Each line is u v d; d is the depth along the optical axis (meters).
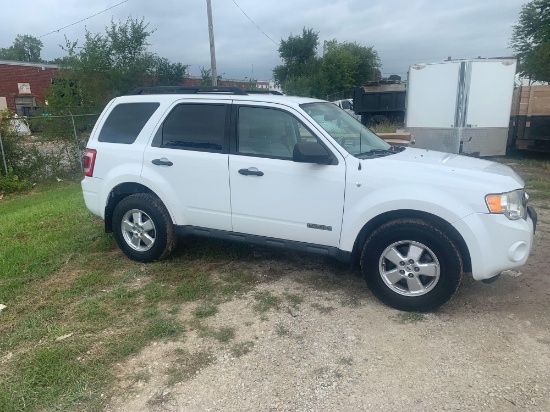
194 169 4.69
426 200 3.75
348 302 4.19
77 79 16.81
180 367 3.24
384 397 2.91
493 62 12.02
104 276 4.82
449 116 12.55
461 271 3.76
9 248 5.63
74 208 8.06
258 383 3.06
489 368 3.17
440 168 3.96
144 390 3.00
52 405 2.85
